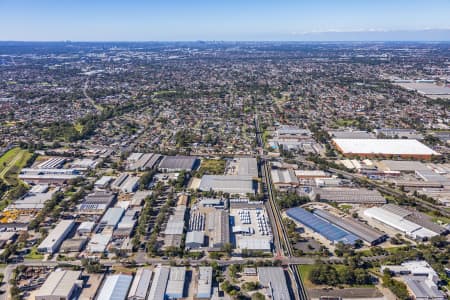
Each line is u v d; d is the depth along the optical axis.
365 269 151.88
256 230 181.00
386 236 176.25
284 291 135.75
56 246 164.62
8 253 156.88
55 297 129.88
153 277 144.00
